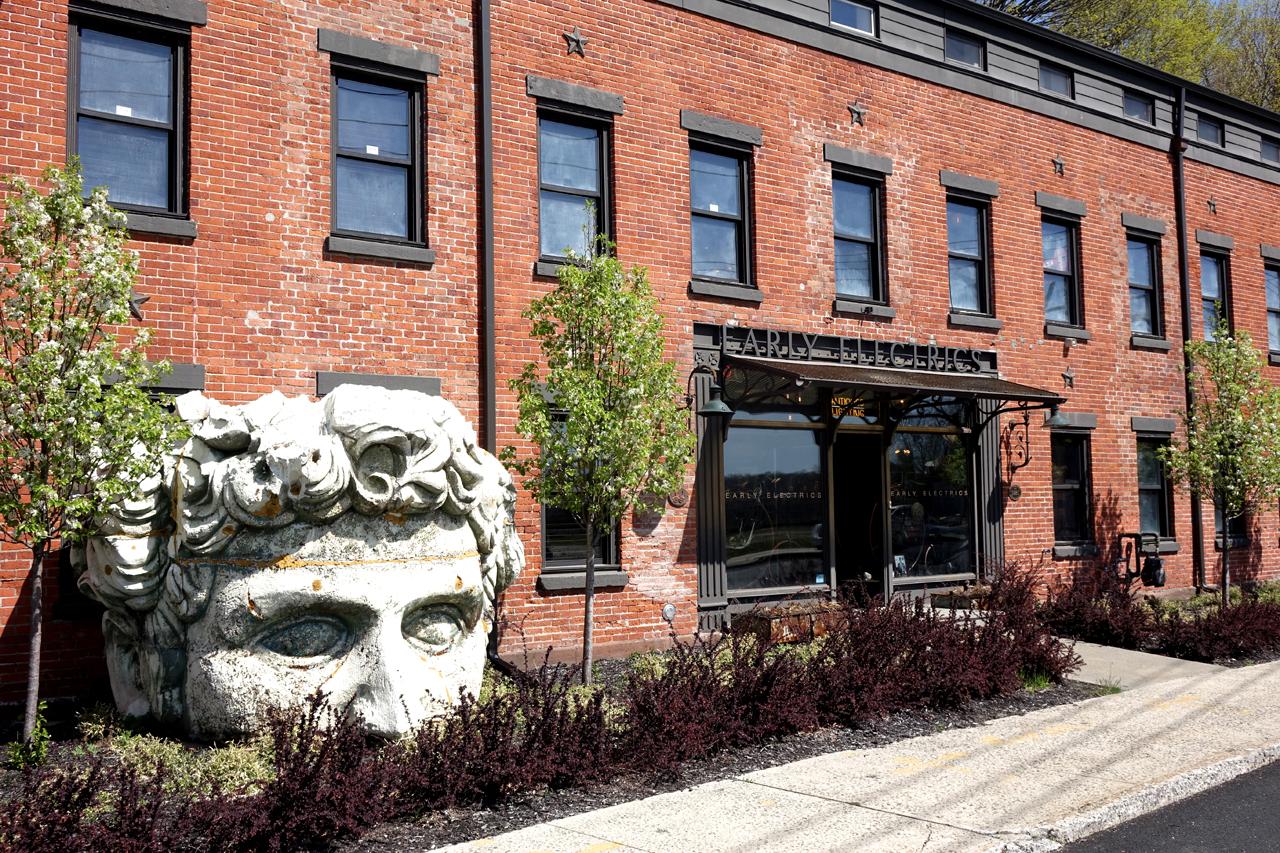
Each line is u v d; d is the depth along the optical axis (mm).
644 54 12695
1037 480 16250
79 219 7293
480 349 11203
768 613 11883
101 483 7008
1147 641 12961
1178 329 18750
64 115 9195
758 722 8188
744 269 13484
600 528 10219
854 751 7941
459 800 6465
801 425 13742
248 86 10125
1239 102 20188
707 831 5984
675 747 7359
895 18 15305
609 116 12367
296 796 5680
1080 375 17031
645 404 9688
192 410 7965
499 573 8734
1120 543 17312
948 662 9570
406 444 7406
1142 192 18422
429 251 10891
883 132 14930
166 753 7023
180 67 9922
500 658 10203
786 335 13570
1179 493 18344
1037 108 16812
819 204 14133
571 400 9305
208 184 9844
